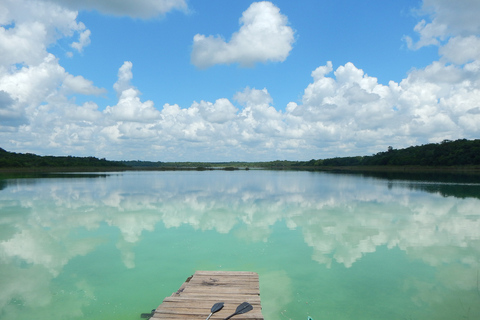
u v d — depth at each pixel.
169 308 6.70
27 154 111.44
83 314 7.89
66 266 11.38
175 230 16.91
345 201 27.98
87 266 11.39
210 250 13.24
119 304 8.45
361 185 44.81
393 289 9.27
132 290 9.34
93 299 8.73
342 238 15.12
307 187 42.69
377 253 12.77
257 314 6.48
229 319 6.27
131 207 24.84
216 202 27.77
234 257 12.34
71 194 33.66
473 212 22.03
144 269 11.07
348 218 20.12
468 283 9.70
